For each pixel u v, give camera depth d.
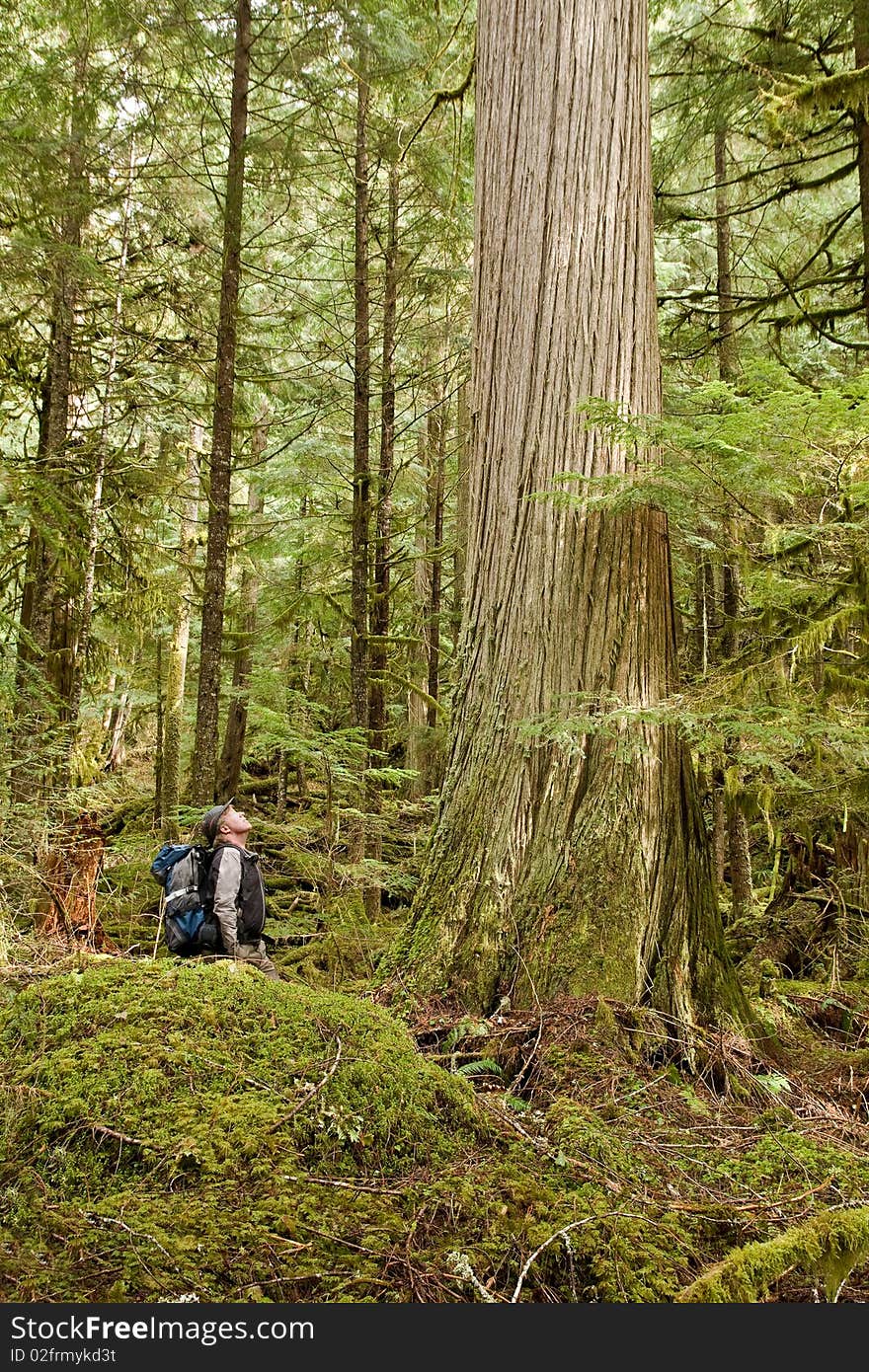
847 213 6.94
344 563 9.84
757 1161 2.67
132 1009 2.63
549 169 4.14
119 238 8.62
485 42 4.52
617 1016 3.28
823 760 3.49
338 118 8.46
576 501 3.63
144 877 7.57
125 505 8.49
